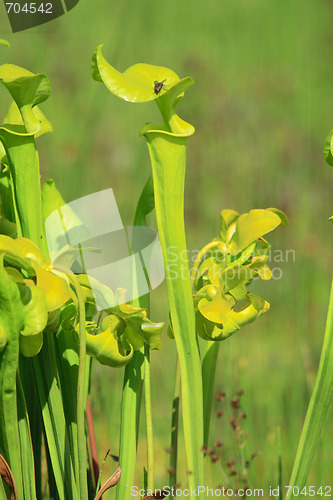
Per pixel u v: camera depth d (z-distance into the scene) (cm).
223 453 467
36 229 377
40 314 369
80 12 1416
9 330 369
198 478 379
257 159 1044
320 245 831
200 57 1422
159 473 490
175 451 390
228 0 1620
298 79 1348
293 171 1008
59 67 1259
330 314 379
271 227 378
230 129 1134
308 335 700
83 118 1114
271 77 1334
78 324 378
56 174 891
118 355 376
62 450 379
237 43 1512
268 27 1573
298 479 381
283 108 1236
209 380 388
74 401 381
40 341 372
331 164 380
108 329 375
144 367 380
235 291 380
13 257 370
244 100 1225
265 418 531
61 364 382
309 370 532
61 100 1183
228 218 386
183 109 1195
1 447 377
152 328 375
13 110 385
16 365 371
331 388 379
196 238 894
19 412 377
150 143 377
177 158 377
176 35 1520
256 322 706
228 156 1063
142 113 1177
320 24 1570
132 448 381
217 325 380
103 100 1181
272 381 571
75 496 379
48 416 380
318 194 934
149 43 1452
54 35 1318
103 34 1367
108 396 505
